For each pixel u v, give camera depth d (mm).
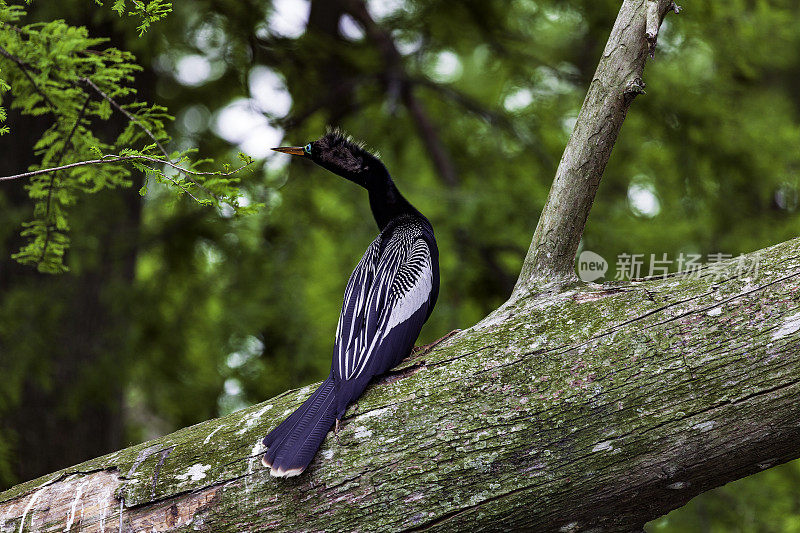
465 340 5188
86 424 11203
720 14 12156
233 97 12742
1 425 10578
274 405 5246
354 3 13742
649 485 4766
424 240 6203
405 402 4887
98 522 4789
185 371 13039
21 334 10352
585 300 5219
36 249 6504
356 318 5426
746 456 4754
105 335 11297
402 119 14703
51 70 5844
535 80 14891
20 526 4832
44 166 6254
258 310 11953
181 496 4801
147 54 10117
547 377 4867
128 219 11961
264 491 4742
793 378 4656
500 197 12781
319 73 13781
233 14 11484
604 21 12617
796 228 12906
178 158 5305
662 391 4742
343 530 4660
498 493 4672
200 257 12734
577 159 5383
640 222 13039
